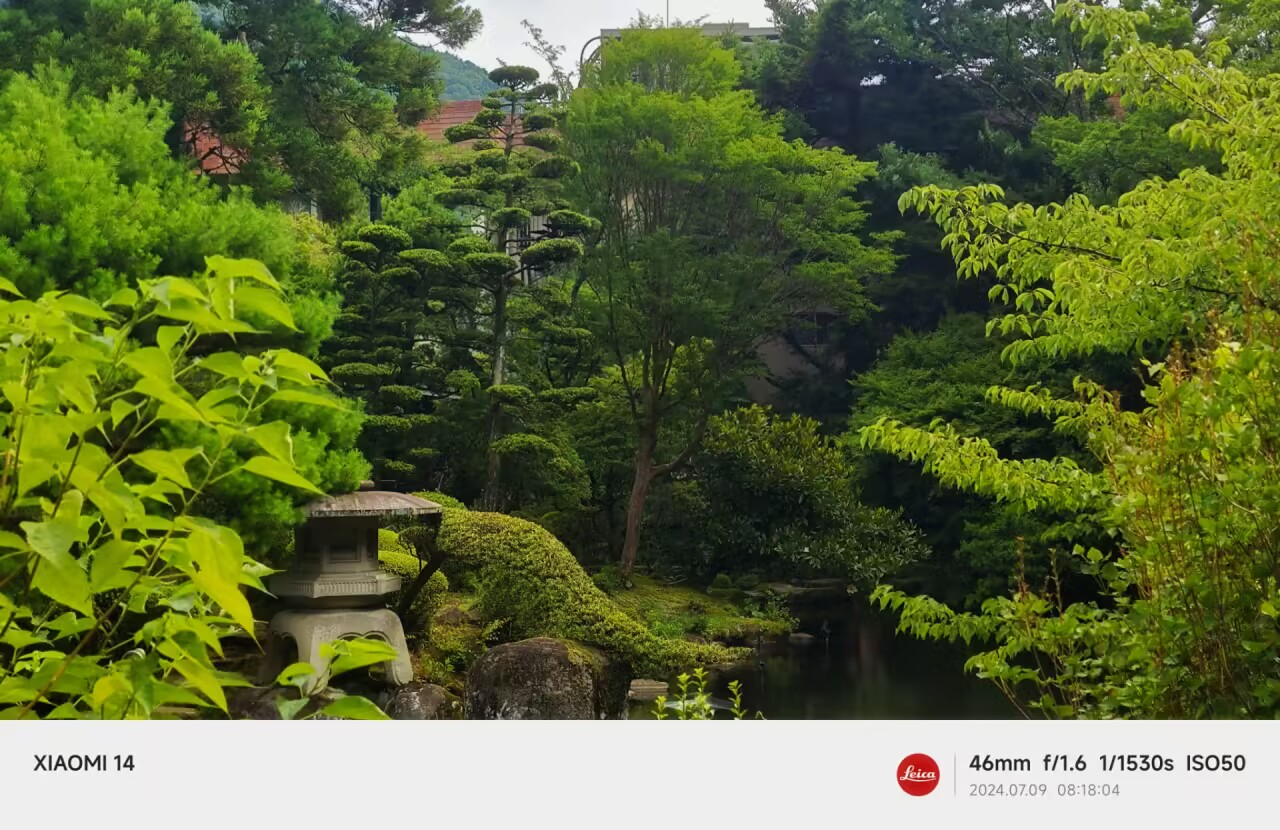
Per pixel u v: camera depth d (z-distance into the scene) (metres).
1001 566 13.42
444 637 7.88
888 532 15.94
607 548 16.12
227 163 14.17
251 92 13.13
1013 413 14.44
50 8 12.66
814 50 21.53
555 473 14.65
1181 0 15.18
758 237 15.55
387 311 13.77
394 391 12.54
